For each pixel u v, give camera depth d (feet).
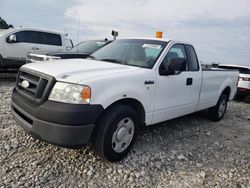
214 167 12.96
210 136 17.58
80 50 29.63
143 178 11.19
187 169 12.41
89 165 11.64
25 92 11.90
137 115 12.68
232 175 12.28
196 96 17.34
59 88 10.48
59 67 11.94
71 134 10.16
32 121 10.87
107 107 11.34
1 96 22.72
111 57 15.20
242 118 24.41
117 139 11.83
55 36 37.50
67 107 10.14
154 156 13.28
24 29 34.60
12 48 33.55
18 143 13.04
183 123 19.83
